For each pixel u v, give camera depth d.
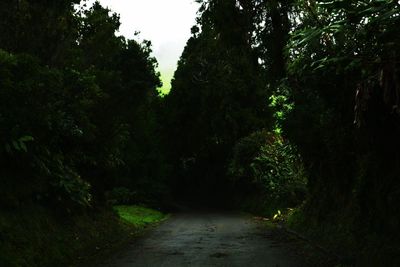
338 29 7.20
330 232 12.91
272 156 26.80
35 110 10.48
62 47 13.95
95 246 12.97
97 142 15.60
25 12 12.27
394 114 8.55
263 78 16.95
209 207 44.84
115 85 20.50
